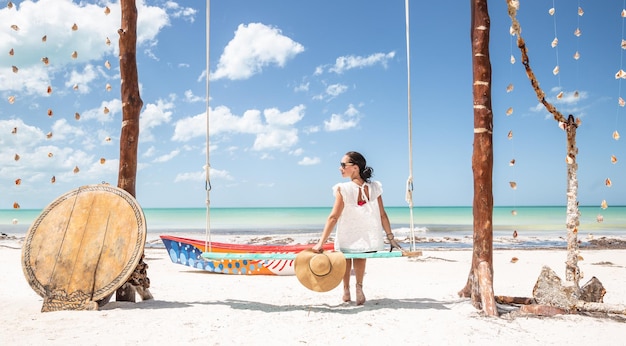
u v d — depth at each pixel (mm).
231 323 4195
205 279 8219
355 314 4512
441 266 10367
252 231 31875
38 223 5242
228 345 3543
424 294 5773
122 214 5199
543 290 4645
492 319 4266
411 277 8305
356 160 4891
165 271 9836
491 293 4555
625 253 13711
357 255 4609
